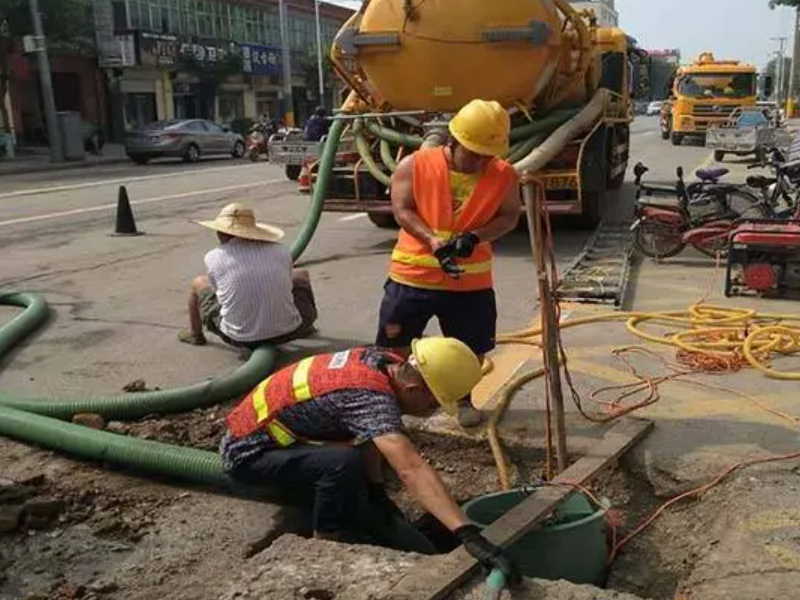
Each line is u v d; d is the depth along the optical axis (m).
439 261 4.14
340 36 8.82
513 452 4.48
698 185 8.99
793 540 3.36
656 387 5.11
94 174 22.09
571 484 3.76
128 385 5.36
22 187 18.19
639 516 4.08
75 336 6.55
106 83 36.81
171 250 10.24
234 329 5.70
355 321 6.79
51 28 28.02
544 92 9.10
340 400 3.48
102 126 36.88
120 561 3.71
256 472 3.77
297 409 3.61
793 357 5.57
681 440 4.39
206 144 27.28
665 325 6.40
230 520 3.98
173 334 6.55
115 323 6.90
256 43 45.59
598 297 7.11
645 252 8.84
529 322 6.66
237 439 3.79
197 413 5.05
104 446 4.40
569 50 9.13
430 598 2.93
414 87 8.77
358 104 9.83
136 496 4.22
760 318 6.39
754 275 7.07
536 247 3.95
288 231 11.57
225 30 42.78
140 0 36.72
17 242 10.95
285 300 5.71
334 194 9.89
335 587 3.08
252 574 3.20
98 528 3.96
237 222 5.59
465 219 4.28
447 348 3.38
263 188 17.41
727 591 3.05
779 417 4.63
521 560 3.49
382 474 4.54
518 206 4.42
